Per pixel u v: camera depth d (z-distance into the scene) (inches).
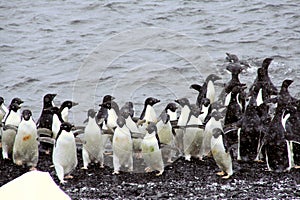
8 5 1653.5
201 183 519.2
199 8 1582.2
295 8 1545.3
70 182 521.7
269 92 661.9
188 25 1469.0
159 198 487.8
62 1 1690.5
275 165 539.2
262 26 1419.8
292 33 1359.5
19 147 553.6
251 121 553.6
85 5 1642.5
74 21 1521.9
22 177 173.0
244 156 562.6
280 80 1008.9
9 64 1192.2
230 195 491.5
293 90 956.6
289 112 542.9
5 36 1401.3
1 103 626.5
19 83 1064.2
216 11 1553.9
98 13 1584.6
